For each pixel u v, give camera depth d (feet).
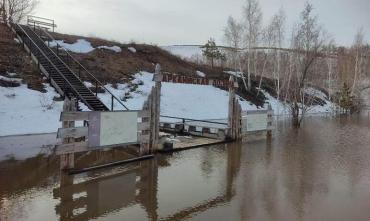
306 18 150.00
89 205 22.89
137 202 23.66
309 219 21.27
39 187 26.58
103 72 89.56
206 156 40.45
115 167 33.83
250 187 27.86
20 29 92.58
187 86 108.37
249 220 20.80
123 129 35.68
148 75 102.37
